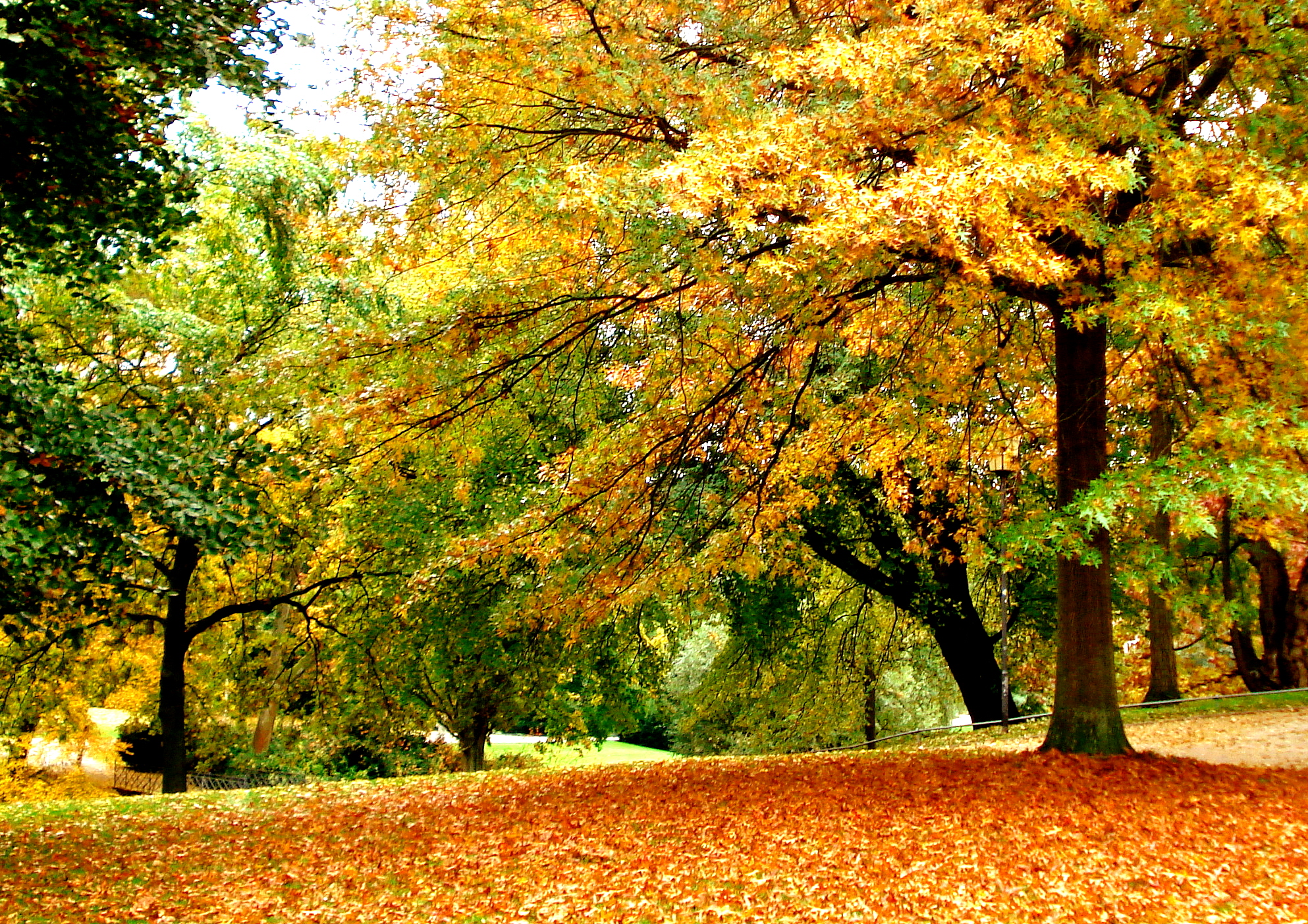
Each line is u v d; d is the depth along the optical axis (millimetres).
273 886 7332
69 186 7109
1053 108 7957
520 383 10898
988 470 13266
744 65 9297
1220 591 18781
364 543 16328
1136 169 8906
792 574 16531
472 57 8898
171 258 13789
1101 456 10109
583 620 11156
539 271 9898
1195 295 8008
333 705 18906
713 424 10875
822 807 9039
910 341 11062
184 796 12320
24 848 8680
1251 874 6625
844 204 6824
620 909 6492
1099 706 10359
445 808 10398
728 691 22484
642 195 7590
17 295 10500
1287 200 7059
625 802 9953
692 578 11742
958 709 28734
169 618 15461
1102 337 10219
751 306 9703
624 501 10664
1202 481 7547
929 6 7656
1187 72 9242
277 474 11266
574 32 8742
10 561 6609
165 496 7109
